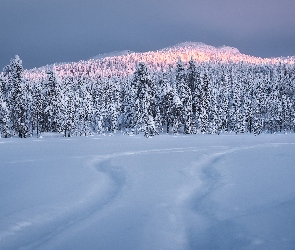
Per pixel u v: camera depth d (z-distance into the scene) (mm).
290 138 47969
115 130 66375
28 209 9086
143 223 8312
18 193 10953
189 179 14516
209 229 7902
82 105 65562
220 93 84812
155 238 7305
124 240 7168
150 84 49594
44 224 8180
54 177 14141
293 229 7395
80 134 60531
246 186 12578
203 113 62125
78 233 7582
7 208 9133
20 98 49812
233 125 74125
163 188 12539
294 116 77625
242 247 6551
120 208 9719
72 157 22188
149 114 49688
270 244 6574
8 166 17547
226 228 7801
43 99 53906
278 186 12430
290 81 101500
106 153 25172
